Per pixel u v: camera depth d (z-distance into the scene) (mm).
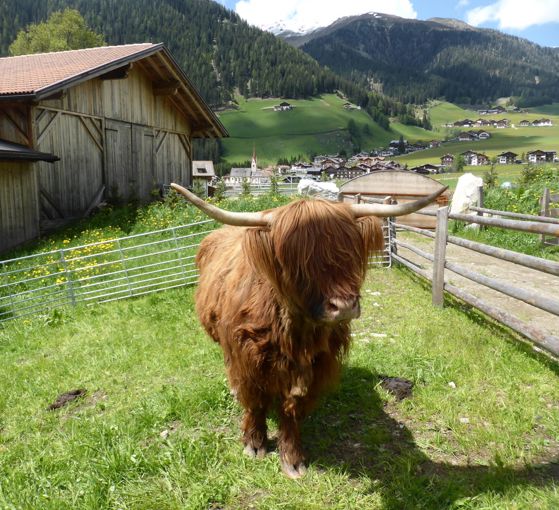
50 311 6383
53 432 3406
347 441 3023
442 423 3143
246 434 2967
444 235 5516
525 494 2439
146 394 3828
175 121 17766
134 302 6621
